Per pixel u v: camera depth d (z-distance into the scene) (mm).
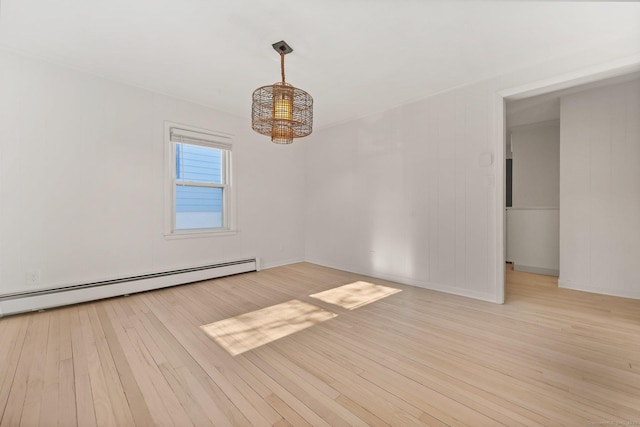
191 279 3498
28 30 2160
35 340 1990
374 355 1811
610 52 2254
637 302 2771
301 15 1969
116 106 3000
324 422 1237
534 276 3865
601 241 3057
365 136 4043
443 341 1996
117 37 2254
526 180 4801
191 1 1838
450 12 1935
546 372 1606
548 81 2535
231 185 3992
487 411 1300
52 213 2637
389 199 3750
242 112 3934
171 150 3416
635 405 1330
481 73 2809
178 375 1586
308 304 2785
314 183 4844
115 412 1292
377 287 3404
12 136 2453
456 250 3113
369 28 2115
